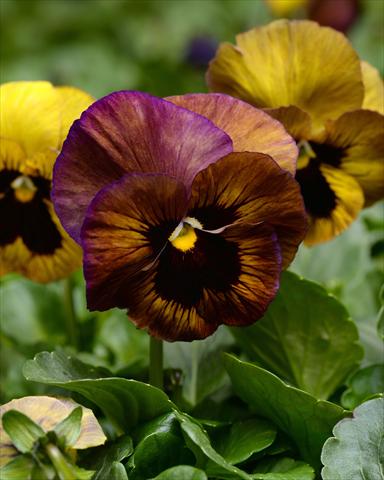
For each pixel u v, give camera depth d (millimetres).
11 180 535
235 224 485
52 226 542
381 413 489
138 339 592
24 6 1304
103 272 475
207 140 481
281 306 535
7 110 523
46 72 1163
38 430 464
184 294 490
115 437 519
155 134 481
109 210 471
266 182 480
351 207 547
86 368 517
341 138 536
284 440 514
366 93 547
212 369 551
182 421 485
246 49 533
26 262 550
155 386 520
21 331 603
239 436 512
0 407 477
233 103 491
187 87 1069
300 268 622
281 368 546
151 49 1167
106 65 1146
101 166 480
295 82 533
